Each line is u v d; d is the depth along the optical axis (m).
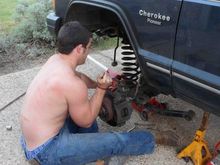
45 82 2.54
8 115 3.71
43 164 2.62
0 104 3.91
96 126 3.04
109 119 3.07
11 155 3.14
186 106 3.84
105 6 3.04
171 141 3.16
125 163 3.00
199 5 2.29
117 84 3.12
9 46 5.57
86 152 2.65
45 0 5.88
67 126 2.79
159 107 3.40
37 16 5.73
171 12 2.46
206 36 2.30
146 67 2.79
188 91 2.56
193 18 2.34
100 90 2.71
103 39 5.80
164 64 2.61
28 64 5.21
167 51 2.58
